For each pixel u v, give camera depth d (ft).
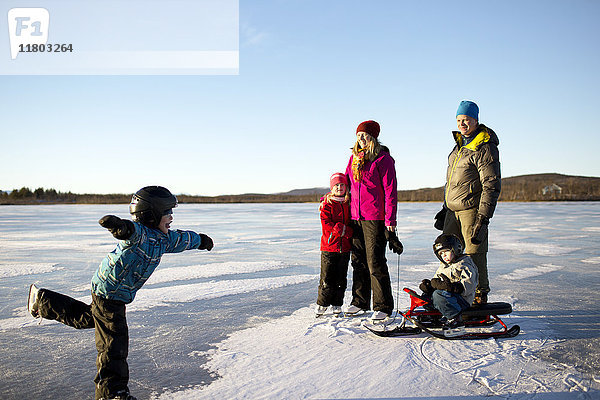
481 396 8.62
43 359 10.97
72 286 19.49
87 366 10.52
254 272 22.88
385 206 13.28
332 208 14.02
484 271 13.43
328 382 9.27
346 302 16.37
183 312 15.19
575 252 30.17
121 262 8.20
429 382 9.25
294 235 43.83
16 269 23.81
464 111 13.41
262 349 11.34
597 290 18.20
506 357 10.61
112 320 8.39
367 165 13.50
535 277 21.20
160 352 11.24
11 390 9.15
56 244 35.70
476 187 13.39
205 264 25.35
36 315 9.13
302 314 14.79
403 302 15.81
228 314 14.87
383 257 13.44
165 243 8.91
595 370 9.84
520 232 45.39
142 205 8.64
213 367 10.19
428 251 30.66
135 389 9.05
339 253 14.02
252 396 8.66
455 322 11.85
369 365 10.18
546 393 8.71
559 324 13.33
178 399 8.56
